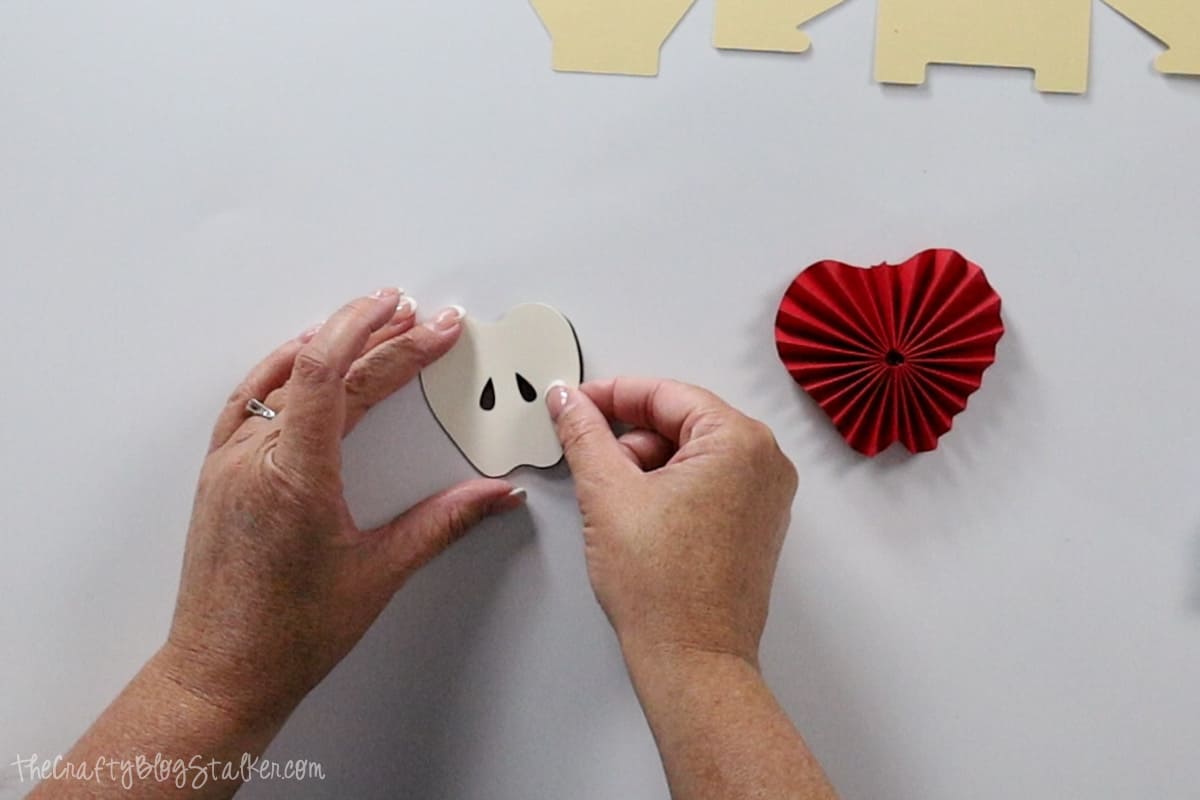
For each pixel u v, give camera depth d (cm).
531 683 64
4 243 64
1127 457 62
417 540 60
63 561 65
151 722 54
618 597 52
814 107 62
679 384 58
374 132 63
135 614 65
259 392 62
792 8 61
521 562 64
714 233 62
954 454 63
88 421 65
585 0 62
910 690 63
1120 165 61
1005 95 61
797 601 64
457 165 63
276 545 54
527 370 63
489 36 62
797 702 64
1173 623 63
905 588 63
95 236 64
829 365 60
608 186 62
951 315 60
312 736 65
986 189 62
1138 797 63
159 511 65
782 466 55
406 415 64
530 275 63
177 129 63
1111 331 62
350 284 63
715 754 48
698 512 52
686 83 62
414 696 65
